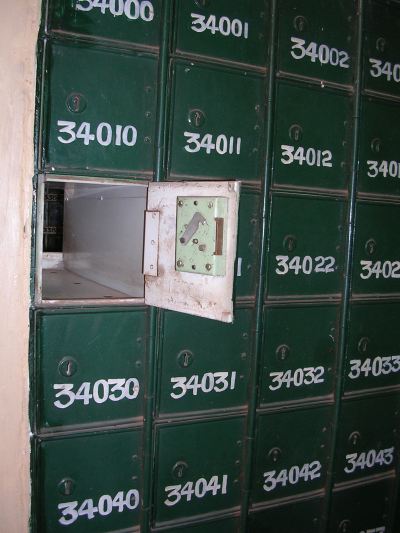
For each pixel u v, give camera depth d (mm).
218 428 1996
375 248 2217
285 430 2125
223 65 1848
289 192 1994
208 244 1447
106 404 1815
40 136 1629
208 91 1835
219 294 1440
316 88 2021
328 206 2096
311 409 2166
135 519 1922
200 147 1838
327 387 2197
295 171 2018
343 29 2076
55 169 1654
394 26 2182
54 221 3068
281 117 1966
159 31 1749
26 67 1604
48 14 1615
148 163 1775
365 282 2217
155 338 1829
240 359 2004
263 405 2070
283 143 1979
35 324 1682
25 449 1725
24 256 1656
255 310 1978
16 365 1683
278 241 2004
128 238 2066
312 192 2051
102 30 1682
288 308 2055
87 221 2592
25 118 1613
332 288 2146
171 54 1761
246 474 2043
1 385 1681
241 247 1950
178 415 1921
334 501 2285
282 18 1944
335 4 2053
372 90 2145
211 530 2037
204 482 2004
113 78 1706
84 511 1828
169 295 1622
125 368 1826
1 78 1592
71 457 1780
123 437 1849
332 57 2057
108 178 1721
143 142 1762
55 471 1764
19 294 1664
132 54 1720
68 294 1991
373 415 2324
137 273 1968
